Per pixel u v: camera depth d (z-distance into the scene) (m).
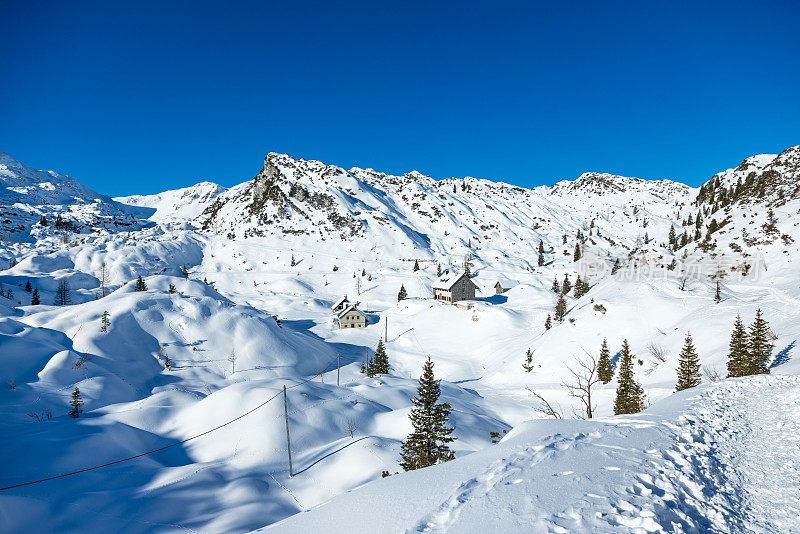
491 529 8.49
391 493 12.26
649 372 53.28
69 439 36.34
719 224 147.75
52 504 26.70
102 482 31.44
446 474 12.91
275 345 78.19
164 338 73.00
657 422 15.33
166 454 39.06
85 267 186.62
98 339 65.69
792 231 104.44
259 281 187.88
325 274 199.12
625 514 8.42
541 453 12.80
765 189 155.38
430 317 112.12
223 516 26.95
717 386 21.23
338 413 44.75
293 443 39.22
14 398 48.22
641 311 69.50
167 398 50.62
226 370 69.06
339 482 32.09
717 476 10.82
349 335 105.81
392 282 179.50
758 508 9.23
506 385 68.19
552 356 69.31
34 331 63.72
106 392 55.00
